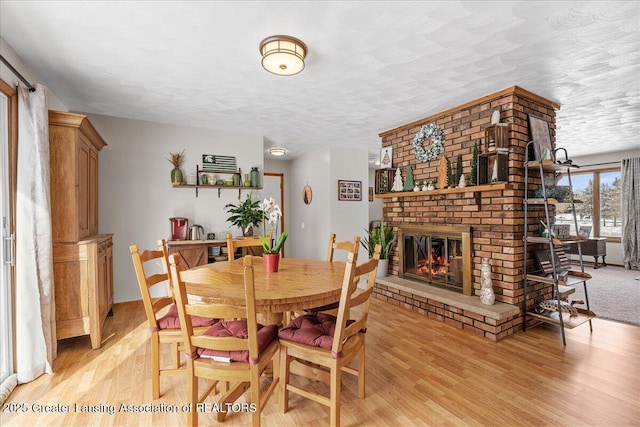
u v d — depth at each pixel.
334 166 5.71
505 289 3.05
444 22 1.97
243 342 1.53
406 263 4.14
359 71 2.65
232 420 1.79
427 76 2.76
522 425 1.73
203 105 3.49
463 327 3.13
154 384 1.98
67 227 2.62
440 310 3.37
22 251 2.18
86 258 2.67
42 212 2.28
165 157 4.20
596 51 2.33
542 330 3.09
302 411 1.87
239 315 1.50
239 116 3.88
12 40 2.12
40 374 2.24
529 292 3.13
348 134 4.82
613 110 3.70
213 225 4.49
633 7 1.81
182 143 4.30
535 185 3.17
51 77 2.73
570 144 5.72
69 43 2.18
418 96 3.22
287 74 2.40
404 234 4.10
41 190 2.28
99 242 2.86
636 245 6.27
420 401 1.95
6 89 2.08
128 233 3.97
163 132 4.18
